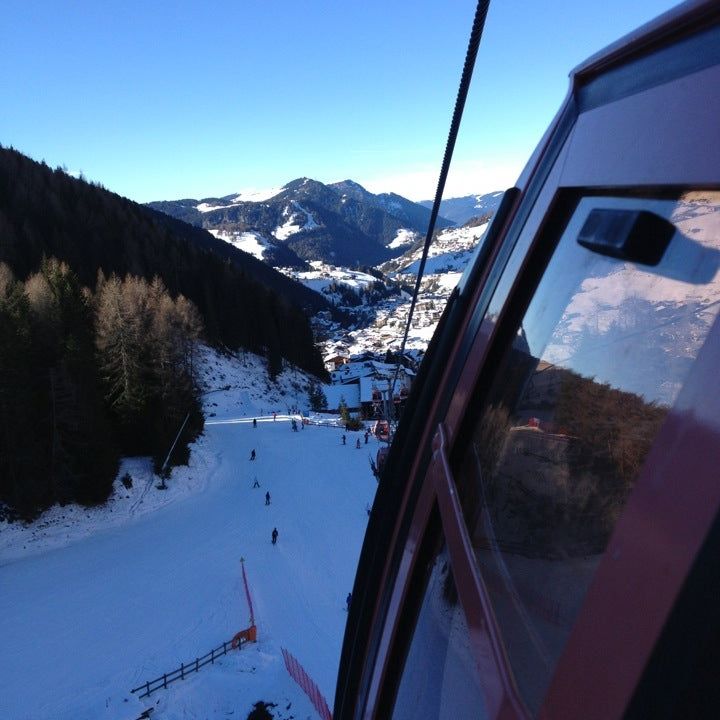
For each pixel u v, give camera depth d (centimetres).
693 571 50
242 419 6016
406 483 189
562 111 131
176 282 8806
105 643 1814
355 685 243
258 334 9138
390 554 198
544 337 111
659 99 85
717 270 64
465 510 128
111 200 10800
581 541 79
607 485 78
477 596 106
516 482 106
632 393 77
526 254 125
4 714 1461
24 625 1975
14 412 2953
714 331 60
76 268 7775
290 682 1475
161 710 1389
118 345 3878
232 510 3253
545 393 105
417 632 163
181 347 4681
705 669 47
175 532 2956
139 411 3850
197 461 4103
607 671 58
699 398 58
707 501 51
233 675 1520
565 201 115
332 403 8400
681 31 84
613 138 97
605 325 90
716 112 69
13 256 7194
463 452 141
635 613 56
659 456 62
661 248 75
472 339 151
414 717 150
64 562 2614
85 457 3145
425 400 181
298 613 1956
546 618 81
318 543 2675
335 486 3584
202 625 1892
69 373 3334
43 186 9762
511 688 83
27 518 2922
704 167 67
